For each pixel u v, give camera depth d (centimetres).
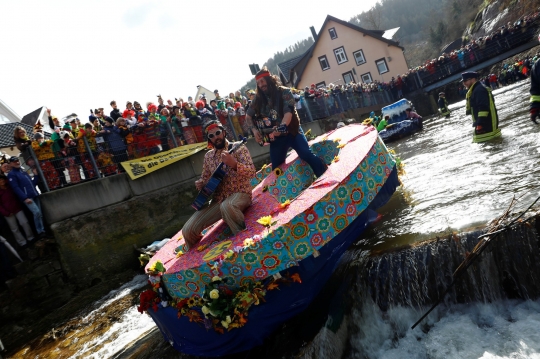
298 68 4738
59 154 948
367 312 395
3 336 752
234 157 427
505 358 303
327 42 4559
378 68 4481
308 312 381
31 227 892
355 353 377
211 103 1357
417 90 3431
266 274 350
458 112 2239
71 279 877
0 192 848
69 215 913
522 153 612
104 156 1024
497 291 357
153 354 471
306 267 369
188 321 391
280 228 345
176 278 379
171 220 1081
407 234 439
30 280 823
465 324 349
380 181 429
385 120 1794
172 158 1128
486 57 3253
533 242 343
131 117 1107
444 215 460
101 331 677
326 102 2169
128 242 988
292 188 522
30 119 3080
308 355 342
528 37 3116
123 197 1016
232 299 354
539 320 325
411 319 380
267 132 515
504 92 2320
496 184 510
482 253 361
